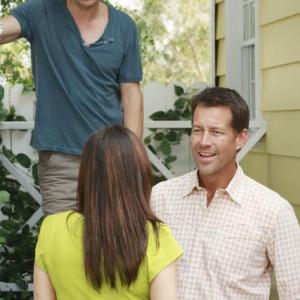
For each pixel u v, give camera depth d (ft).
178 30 55.93
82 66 13.12
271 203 9.28
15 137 18.56
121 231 7.48
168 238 7.73
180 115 19.15
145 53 55.06
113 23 13.38
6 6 30.14
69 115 13.17
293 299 9.16
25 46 36.47
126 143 7.77
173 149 19.10
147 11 54.54
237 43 21.07
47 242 7.83
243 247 9.23
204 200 9.57
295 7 16.10
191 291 9.34
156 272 7.54
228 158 9.41
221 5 22.90
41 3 13.28
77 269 7.61
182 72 56.54
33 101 18.72
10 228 18.16
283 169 16.97
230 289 9.23
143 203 7.72
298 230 9.27
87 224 7.59
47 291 7.95
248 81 20.85
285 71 16.72
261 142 18.28
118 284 7.49
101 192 7.62
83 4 12.82
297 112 16.19
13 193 18.38
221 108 9.34
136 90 13.87
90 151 7.80
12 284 18.12
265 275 9.48
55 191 13.37
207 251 9.33
